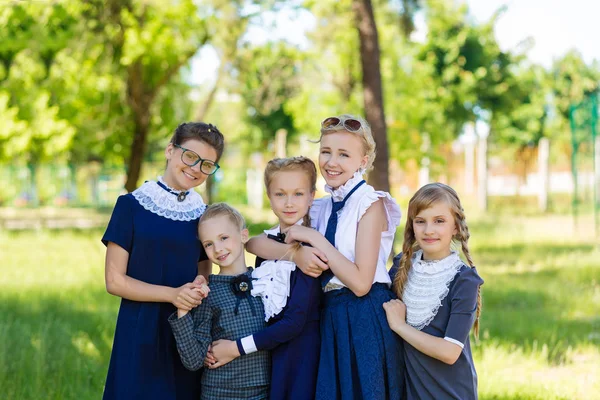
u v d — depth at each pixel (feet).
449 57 82.07
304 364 9.84
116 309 23.03
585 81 96.32
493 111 88.63
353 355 9.76
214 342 9.82
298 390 9.72
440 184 10.15
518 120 96.68
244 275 10.16
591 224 54.34
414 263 10.24
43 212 86.22
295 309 9.71
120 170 100.01
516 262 35.76
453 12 58.80
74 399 14.53
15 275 29.96
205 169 10.29
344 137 10.17
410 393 9.91
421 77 61.16
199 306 9.92
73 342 18.54
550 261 34.94
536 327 21.35
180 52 45.73
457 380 9.73
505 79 87.71
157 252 10.09
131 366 9.89
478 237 46.75
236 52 44.52
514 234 47.80
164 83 47.96
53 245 41.29
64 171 102.06
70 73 43.55
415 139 60.70
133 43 41.45
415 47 62.13
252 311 9.92
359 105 54.49
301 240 9.93
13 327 19.52
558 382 16.14
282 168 10.19
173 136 10.48
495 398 15.06
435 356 9.55
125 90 47.93
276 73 49.62
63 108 46.24
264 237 10.57
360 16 32.35
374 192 10.09
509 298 26.27
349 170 10.18
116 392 9.91
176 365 10.20
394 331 9.86
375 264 9.86
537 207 77.97
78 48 41.45
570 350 19.15
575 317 23.65
